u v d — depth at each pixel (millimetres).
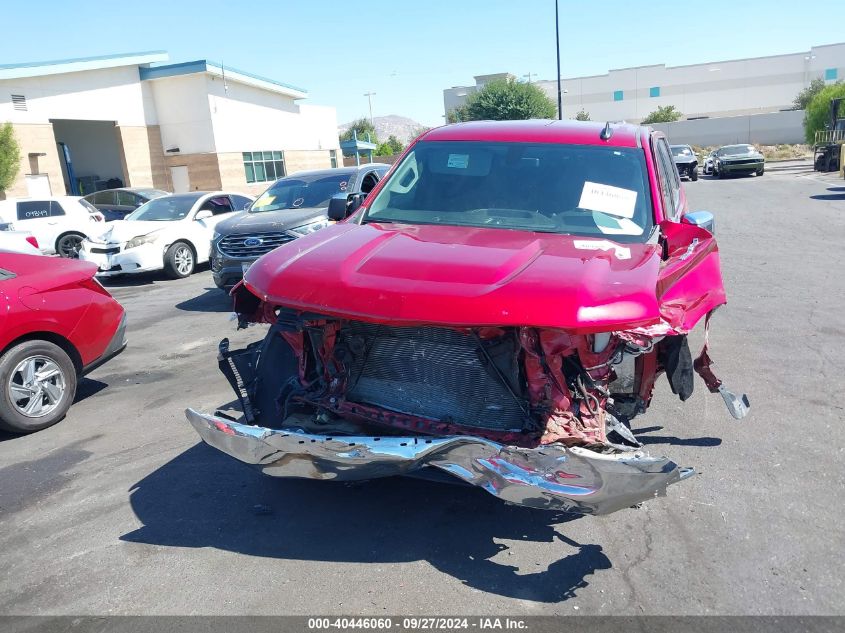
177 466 4672
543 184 4539
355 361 3670
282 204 10648
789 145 61688
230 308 10039
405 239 3957
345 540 3678
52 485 4484
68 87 27156
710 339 7035
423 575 3352
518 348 3295
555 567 3385
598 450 3283
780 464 4371
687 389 3797
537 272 3375
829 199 20594
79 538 3811
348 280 3461
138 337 8508
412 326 3271
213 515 3996
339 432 3600
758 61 84000
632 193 4414
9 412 5234
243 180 32719
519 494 3039
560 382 3285
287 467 3443
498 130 5109
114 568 3506
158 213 13766
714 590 3184
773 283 9547
